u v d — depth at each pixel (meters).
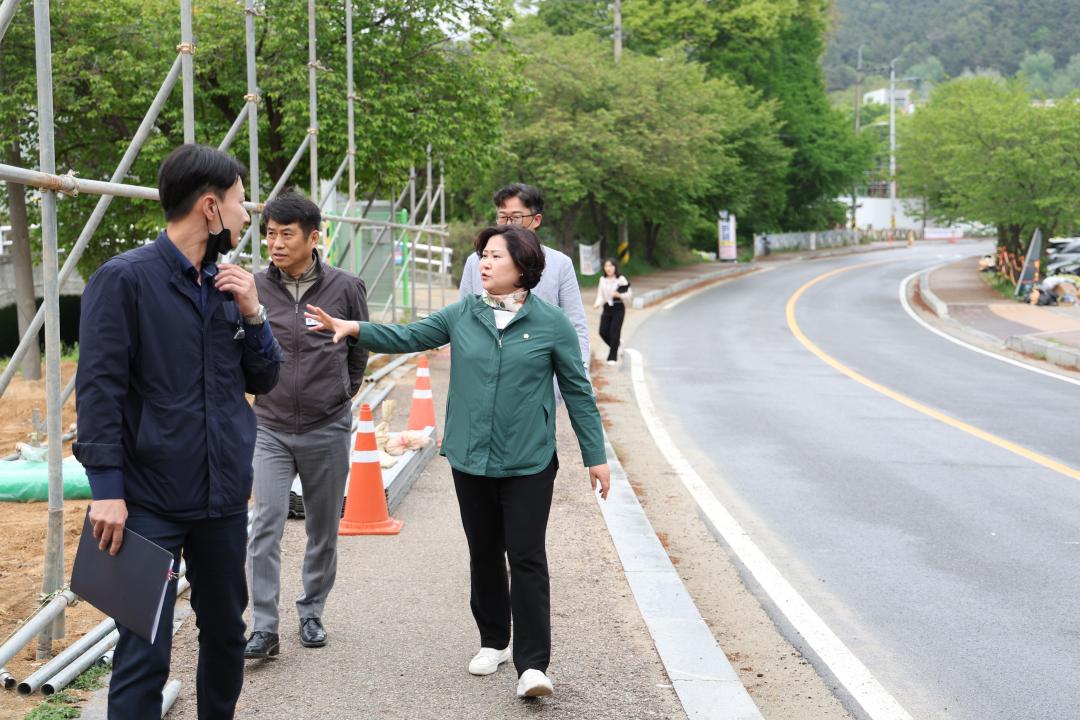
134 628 2.90
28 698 3.87
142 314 2.95
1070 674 4.80
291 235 4.40
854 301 32.25
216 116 17.36
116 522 2.86
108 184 4.60
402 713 3.91
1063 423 11.98
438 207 39.59
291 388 4.44
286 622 4.94
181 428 3.01
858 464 9.59
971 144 30.78
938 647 5.14
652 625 4.95
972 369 17.25
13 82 14.73
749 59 51.06
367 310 4.73
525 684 3.94
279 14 15.29
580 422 4.23
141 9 15.68
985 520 7.60
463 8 17.62
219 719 3.36
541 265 4.14
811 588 6.05
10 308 19.56
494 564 4.33
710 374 16.42
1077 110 29.58
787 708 4.39
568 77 33.66
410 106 16.98
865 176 72.94
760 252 60.97
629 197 36.47
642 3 45.12
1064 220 30.75
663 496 8.30
